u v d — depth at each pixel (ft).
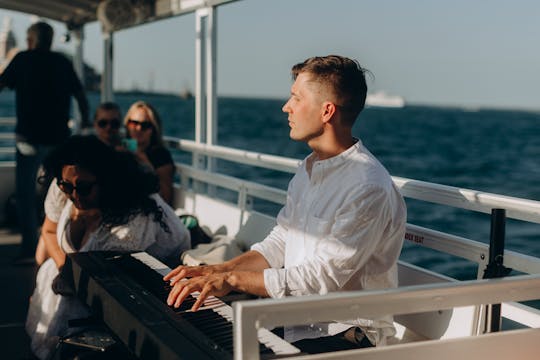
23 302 14.71
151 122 16.88
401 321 8.33
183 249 11.53
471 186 131.44
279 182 111.14
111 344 7.60
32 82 17.89
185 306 7.30
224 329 6.62
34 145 18.01
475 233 80.69
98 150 10.21
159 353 5.96
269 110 380.99
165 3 18.76
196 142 17.29
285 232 8.73
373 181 7.25
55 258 10.93
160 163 16.65
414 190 8.88
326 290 7.16
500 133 260.83
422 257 62.69
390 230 7.46
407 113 431.84
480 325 7.23
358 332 7.54
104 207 10.23
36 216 18.37
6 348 11.97
